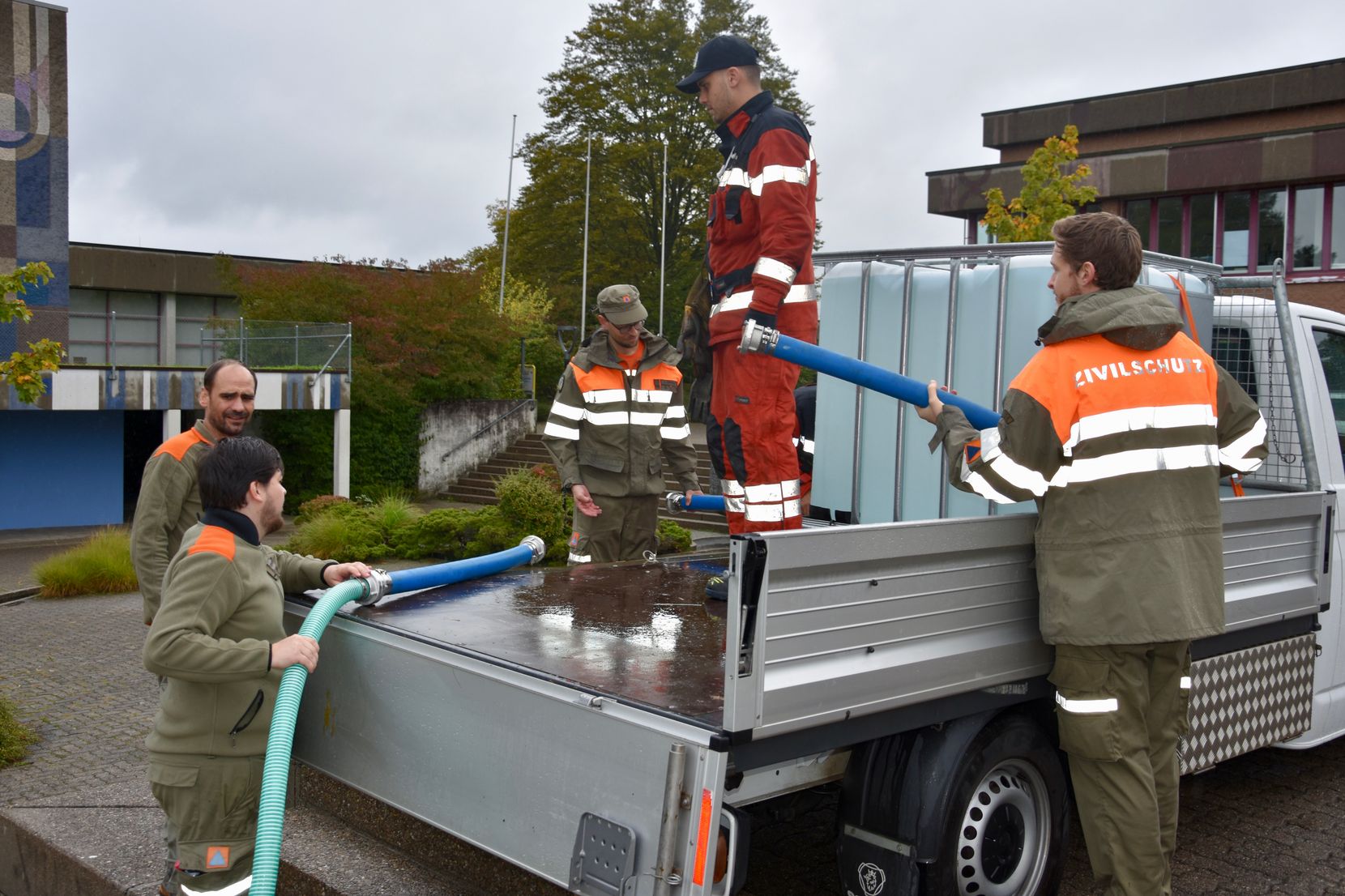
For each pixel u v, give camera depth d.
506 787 2.61
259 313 24.83
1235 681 3.65
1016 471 2.75
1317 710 4.29
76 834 4.09
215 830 2.99
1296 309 4.65
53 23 19.45
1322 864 3.91
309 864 3.57
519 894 3.31
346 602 3.24
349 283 24.83
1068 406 2.74
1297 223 21.02
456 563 3.87
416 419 24.56
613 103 41.25
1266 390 4.64
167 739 2.95
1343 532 4.49
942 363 4.25
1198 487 2.83
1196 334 4.09
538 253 41.47
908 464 4.38
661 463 5.45
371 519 14.97
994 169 24.11
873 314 4.48
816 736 2.47
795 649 2.36
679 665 2.78
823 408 4.68
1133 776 2.81
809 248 3.78
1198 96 22.59
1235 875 3.80
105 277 31.94
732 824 2.30
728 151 4.03
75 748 5.84
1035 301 3.98
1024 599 3.00
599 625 3.25
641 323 5.26
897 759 2.88
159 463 3.77
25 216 19.33
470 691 2.72
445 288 25.61
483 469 25.48
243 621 2.97
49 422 20.67
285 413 23.20
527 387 30.72
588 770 2.44
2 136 18.94
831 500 4.64
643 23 40.97
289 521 21.91
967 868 2.95
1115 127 23.70
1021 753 3.06
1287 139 20.55
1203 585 2.79
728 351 3.98
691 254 41.47
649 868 2.29
